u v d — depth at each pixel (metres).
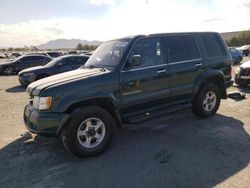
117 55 5.03
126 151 4.70
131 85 4.93
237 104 7.69
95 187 3.59
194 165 4.07
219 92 6.50
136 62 4.80
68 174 3.98
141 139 5.23
